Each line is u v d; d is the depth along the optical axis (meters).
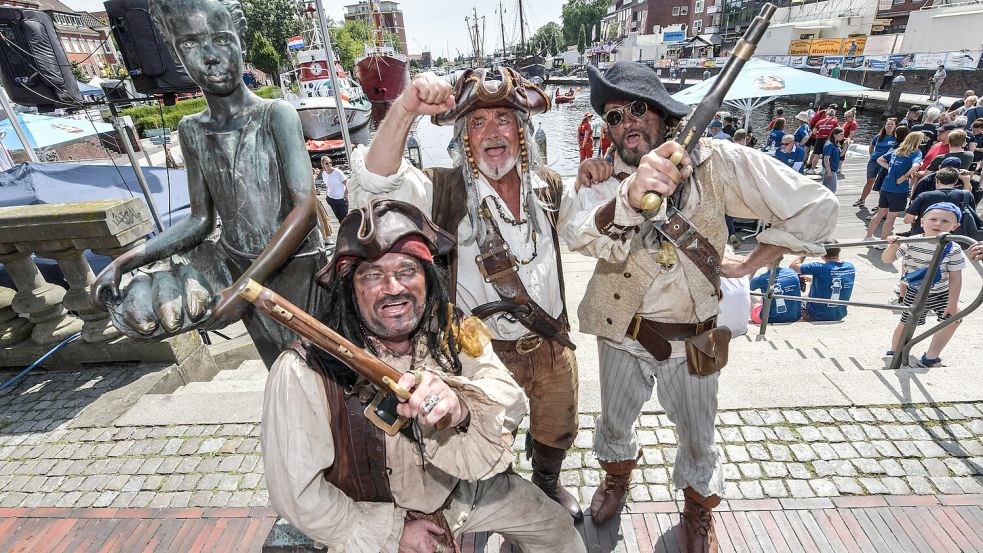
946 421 2.87
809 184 1.70
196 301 2.05
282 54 48.91
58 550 2.55
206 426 3.37
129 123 6.72
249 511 2.70
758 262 1.92
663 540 2.38
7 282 5.81
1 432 3.47
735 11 46.81
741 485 2.58
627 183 1.52
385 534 1.39
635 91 1.73
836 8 35.12
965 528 2.29
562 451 2.37
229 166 2.08
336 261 1.32
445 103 1.57
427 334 1.44
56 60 5.68
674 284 1.92
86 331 4.02
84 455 3.19
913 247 3.85
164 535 2.60
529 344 2.08
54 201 6.80
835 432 2.85
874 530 2.31
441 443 1.37
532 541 1.80
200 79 1.95
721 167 1.80
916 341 3.54
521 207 1.98
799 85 11.31
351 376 1.30
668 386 2.12
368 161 1.72
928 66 25.34
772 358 4.15
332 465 1.36
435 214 1.95
